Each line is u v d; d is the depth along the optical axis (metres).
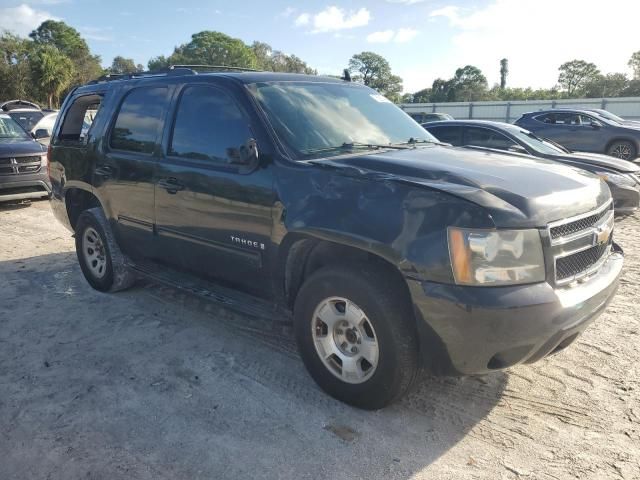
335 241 3.05
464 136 9.35
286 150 3.50
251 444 2.96
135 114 4.64
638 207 8.79
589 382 3.55
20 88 52.56
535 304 2.67
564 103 39.12
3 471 2.76
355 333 3.16
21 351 4.12
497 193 2.88
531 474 2.70
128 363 3.90
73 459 2.85
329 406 3.31
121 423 3.16
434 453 2.87
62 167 5.56
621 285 5.38
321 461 2.81
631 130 14.89
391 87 97.81
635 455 2.82
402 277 2.98
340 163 3.31
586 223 3.11
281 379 3.65
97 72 76.75
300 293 3.36
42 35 83.44
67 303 5.11
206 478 2.70
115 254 5.07
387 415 3.21
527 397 3.39
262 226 3.47
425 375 3.33
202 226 3.90
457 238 2.69
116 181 4.70
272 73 4.26
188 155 4.03
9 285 5.66
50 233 8.05
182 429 3.10
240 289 3.93
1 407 3.35
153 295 5.28
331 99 4.21
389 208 2.90
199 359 3.95
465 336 2.71
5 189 9.54
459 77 91.75
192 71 4.47
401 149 3.82
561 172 3.43
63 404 3.37
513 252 2.70
